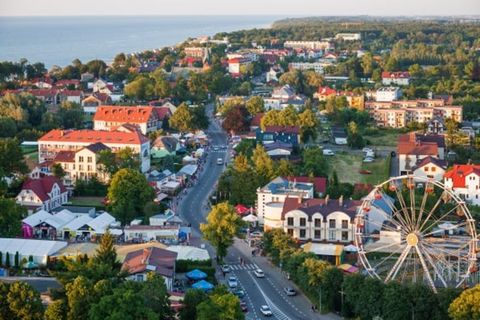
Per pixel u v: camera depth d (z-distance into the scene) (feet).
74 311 615.98
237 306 629.92
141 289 649.61
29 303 622.95
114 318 588.09
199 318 617.21
